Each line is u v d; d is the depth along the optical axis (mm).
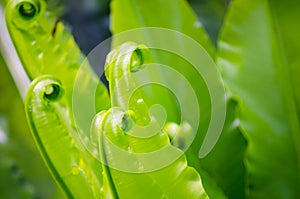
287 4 770
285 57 776
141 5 805
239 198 786
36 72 735
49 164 680
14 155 862
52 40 739
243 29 785
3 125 876
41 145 677
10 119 875
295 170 775
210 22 999
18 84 791
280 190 775
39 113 673
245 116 779
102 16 1212
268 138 777
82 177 681
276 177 776
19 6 720
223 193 746
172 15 805
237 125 788
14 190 851
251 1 779
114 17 808
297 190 775
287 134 777
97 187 678
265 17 777
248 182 776
